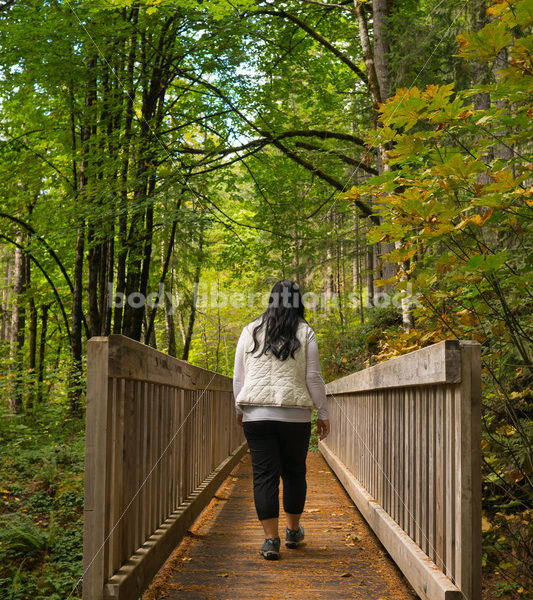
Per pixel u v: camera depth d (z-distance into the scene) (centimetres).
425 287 317
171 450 349
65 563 377
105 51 966
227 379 680
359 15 907
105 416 213
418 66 823
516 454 337
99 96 1070
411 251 319
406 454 305
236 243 1412
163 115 1116
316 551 353
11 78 1032
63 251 1304
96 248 1107
